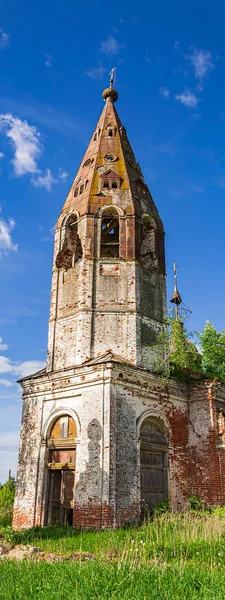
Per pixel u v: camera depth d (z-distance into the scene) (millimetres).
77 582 7605
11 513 27641
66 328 20203
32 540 14156
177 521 14867
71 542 13336
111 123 24609
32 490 18500
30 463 19047
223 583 7680
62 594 7121
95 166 22453
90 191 21562
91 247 20438
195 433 20016
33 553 11367
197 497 19016
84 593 7117
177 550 10781
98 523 15648
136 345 18938
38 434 19156
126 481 16391
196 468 19516
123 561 8883
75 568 8695
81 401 17891
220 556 10125
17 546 12805
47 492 18344
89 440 16984
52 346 20438
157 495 18047
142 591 7160
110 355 18172
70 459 18109
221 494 18672
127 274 20094
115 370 17328
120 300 19703
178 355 20797
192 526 13414
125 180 22016
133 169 23156
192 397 20594
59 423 18828
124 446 16766
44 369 21078
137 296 19812
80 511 16344
